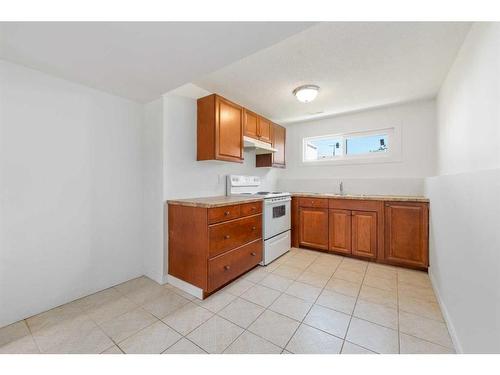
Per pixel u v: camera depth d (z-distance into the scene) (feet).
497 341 2.99
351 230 9.77
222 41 4.46
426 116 9.75
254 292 6.91
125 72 5.76
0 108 5.17
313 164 12.80
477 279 3.65
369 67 6.86
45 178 5.85
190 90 8.11
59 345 4.67
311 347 4.62
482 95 4.31
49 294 5.95
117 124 7.32
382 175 10.81
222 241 6.89
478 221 3.65
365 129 11.14
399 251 8.79
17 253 5.44
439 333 5.05
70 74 5.85
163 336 4.94
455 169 6.34
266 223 9.00
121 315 5.71
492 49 3.87
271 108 10.58
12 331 5.08
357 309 6.00
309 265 9.09
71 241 6.34
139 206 8.02
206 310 5.94
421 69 6.95
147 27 4.02
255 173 12.12
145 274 8.14
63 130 6.15
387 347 4.62
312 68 6.91
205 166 8.97
